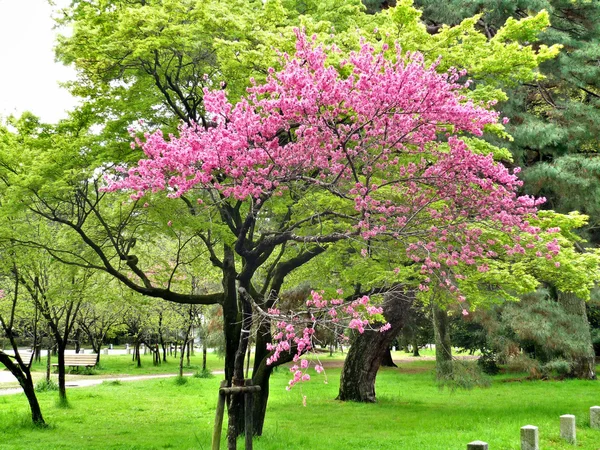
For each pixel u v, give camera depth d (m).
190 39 9.90
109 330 32.53
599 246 20.61
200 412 14.80
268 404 16.84
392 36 9.83
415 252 9.95
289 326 6.76
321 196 9.69
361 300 6.95
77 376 26.53
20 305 19.69
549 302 19.94
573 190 17.12
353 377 17.62
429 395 19.19
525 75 10.48
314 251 11.86
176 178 7.29
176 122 11.28
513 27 10.48
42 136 11.33
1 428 12.16
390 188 9.11
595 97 19.66
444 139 12.18
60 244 13.27
